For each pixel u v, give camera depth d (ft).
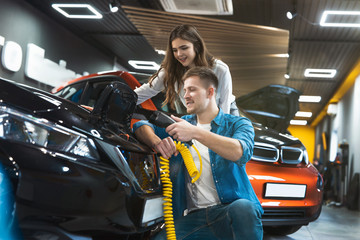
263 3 22.81
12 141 3.29
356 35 27.45
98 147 3.79
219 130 4.97
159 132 5.12
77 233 3.40
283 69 30.55
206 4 20.11
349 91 39.96
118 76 8.78
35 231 3.21
